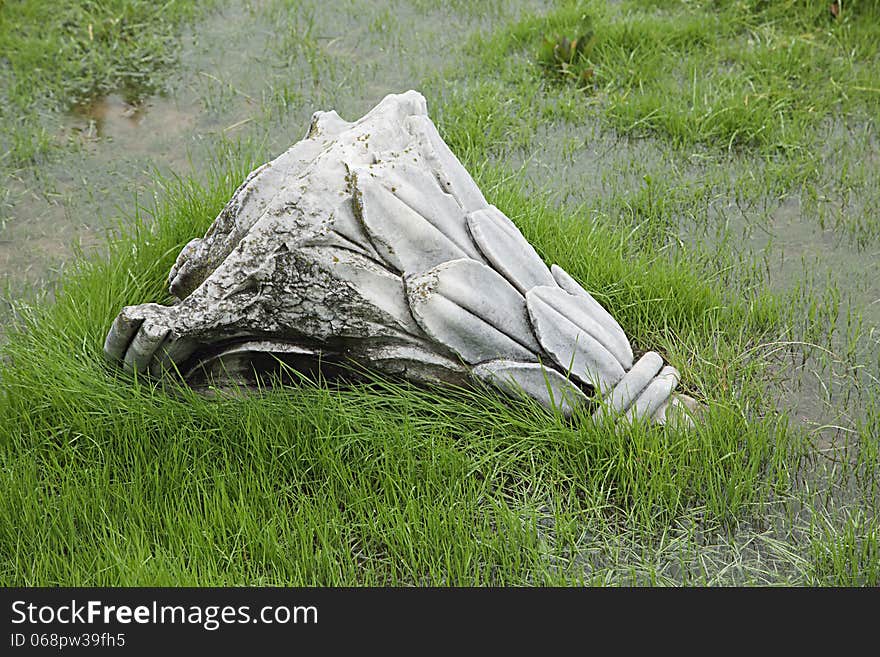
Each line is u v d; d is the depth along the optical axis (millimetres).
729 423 3557
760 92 5777
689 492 3453
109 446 3609
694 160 5336
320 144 3709
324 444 3510
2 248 4902
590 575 3188
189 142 5742
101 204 5230
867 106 5688
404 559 3229
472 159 5324
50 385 3752
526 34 6535
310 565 3217
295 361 3691
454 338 3504
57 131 5844
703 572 3197
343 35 6820
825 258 4629
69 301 4172
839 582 3123
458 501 3357
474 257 3594
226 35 6848
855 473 3535
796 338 4148
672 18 6617
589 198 5086
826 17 6449
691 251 4672
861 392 3885
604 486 3484
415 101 3867
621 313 4199
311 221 3377
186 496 3434
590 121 5730
